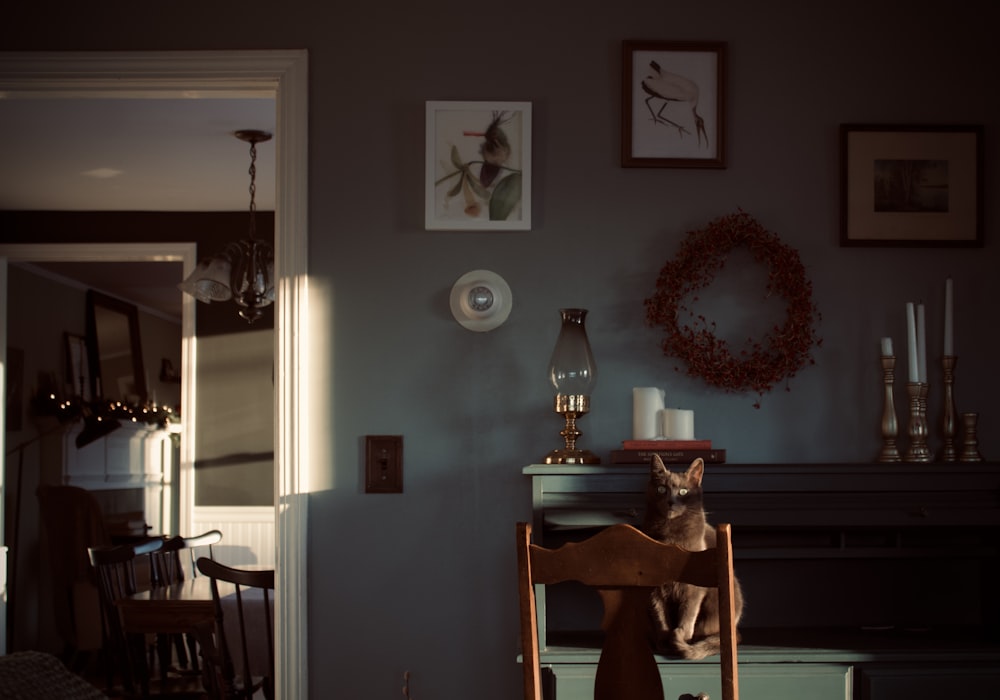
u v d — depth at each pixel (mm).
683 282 3154
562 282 3145
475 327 3100
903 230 3180
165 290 8414
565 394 2971
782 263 3113
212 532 4941
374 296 3125
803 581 3113
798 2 3223
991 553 2984
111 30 3148
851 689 2721
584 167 3172
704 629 2723
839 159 3195
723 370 3074
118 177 5621
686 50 3180
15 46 3141
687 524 2660
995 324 3193
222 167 5453
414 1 3182
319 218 3137
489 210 3129
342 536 3080
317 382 3105
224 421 6477
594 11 3193
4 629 4430
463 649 3066
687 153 3158
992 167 3225
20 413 6812
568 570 2250
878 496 2887
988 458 3166
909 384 3076
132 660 4219
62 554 6344
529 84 3180
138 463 8539
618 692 2281
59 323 7527
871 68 3217
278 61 3143
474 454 3104
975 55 3234
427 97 3162
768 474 2881
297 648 3037
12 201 6160
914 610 3117
